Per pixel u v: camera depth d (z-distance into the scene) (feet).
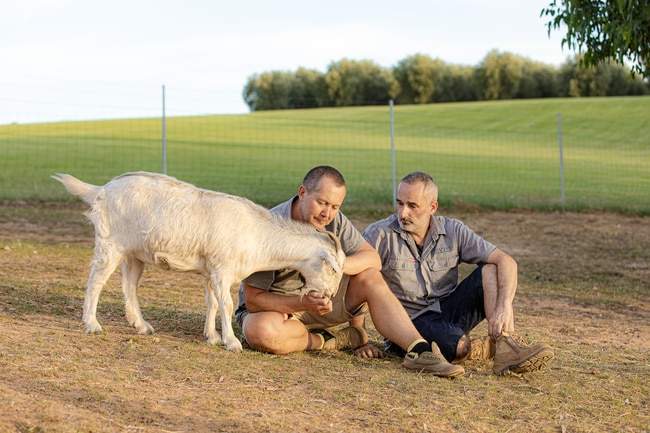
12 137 103.04
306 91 246.47
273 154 92.79
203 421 12.21
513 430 13.05
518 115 143.84
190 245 16.20
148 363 14.98
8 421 11.40
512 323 16.11
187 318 19.75
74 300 20.62
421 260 17.40
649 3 28.48
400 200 16.97
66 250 30.63
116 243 16.65
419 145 109.50
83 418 11.81
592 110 144.05
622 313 24.38
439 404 13.98
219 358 15.80
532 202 54.54
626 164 91.45
